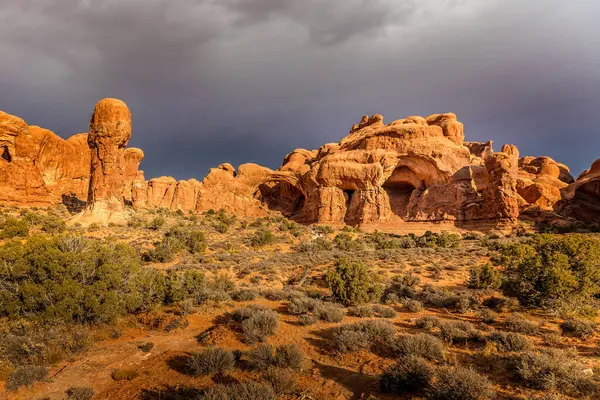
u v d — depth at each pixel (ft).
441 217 215.10
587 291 42.24
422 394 21.80
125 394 24.82
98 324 39.86
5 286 40.34
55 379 27.40
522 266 46.88
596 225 193.88
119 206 146.72
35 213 141.59
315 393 23.29
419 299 54.29
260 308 43.96
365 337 31.89
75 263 41.81
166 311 47.16
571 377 21.89
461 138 257.55
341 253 114.42
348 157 243.40
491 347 29.35
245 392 21.31
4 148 164.66
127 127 149.38
